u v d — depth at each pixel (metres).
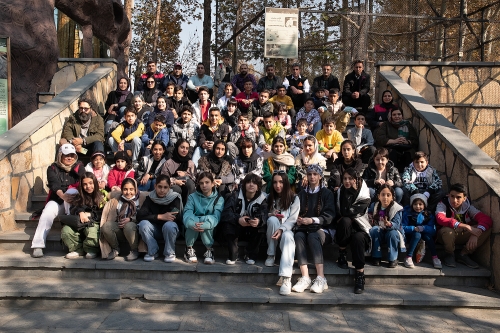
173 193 5.38
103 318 4.37
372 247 5.20
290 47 10.05
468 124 8.35
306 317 4.45
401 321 4.37
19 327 4.15
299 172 6.26
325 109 8.59
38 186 6.57
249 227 5.32
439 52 12.64
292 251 4.89
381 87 8.73
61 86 9.47
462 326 4.27
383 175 6.13
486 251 5.19
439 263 5.16
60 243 5.55
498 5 13.75
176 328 4.16
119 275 5.09
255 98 9.15
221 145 6.14
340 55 11.11
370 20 10.91
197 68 10.54
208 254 5.21
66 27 12.60
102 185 5.87
